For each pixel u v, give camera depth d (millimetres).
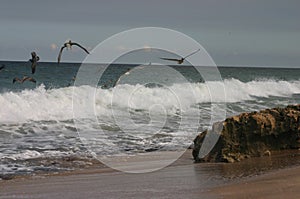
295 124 11727
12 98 19281
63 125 16594
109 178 9453
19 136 14797
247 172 9523
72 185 8812
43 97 19734
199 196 7648
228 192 7836
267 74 73000
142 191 8156
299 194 7539
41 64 71750
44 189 8508
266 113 11820
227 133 11180
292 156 11203
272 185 8180
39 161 11336
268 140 11594
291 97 33844
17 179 9438
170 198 7578
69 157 11820
